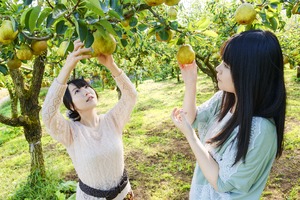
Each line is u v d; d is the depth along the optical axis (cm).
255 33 134
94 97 247
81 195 248
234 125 142
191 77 182
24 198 432
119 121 252
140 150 602
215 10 400
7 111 1228
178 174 491
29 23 127
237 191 142
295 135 585
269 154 136
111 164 241
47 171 473
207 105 182
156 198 429
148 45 421
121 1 149
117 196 250
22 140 780
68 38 143
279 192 413
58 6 120
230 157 138
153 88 1483
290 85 1077
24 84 420
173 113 161
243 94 134
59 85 204
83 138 236
